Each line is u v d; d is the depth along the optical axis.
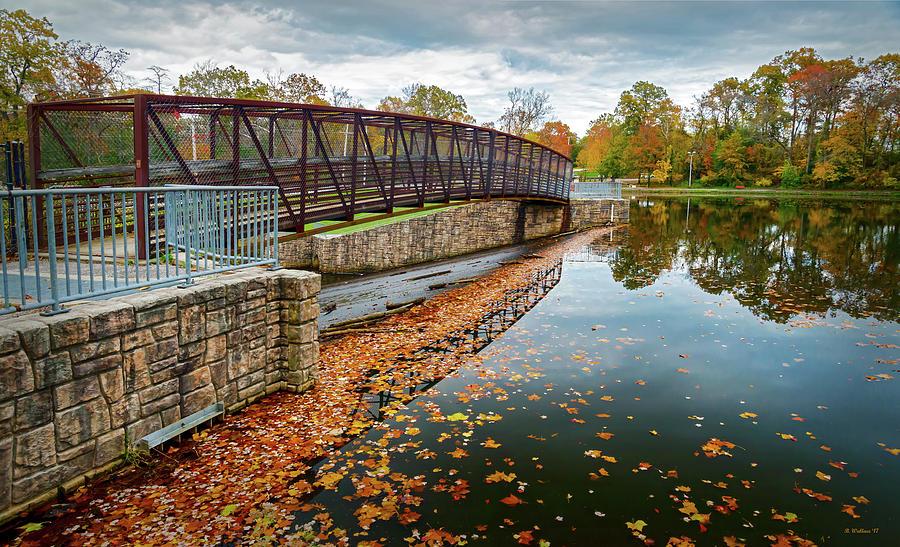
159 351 6.45
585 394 9.21
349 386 9.30
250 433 7.25
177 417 6.76
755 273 20.72
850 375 10.19
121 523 5.25
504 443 7.38
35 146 10.20
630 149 81.25
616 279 19.95
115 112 11.02
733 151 81.25
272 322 8.37
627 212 41.09
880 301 16.11
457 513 5.70
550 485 6.34
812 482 6.57
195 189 7.12
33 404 5.16
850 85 72.88
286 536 5.18
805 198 64.12
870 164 73.25
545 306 15.77
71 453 5.53
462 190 21.39
